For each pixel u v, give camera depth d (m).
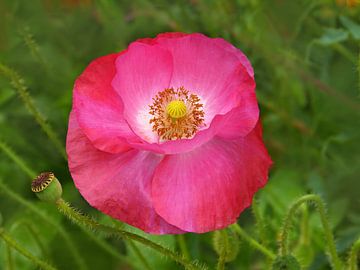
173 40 0.45
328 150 0.58
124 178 0.43
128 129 0.44
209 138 0.42
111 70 0.44
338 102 0.58
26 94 0.49
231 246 0.47
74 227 0.58
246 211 0.56
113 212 0.42
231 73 0.44
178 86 0.46
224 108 0.45
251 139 0.43
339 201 0.55
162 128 0.45
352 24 0.54
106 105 0.43
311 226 0.54
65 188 0.59
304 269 0.50
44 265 0.47
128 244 0.51
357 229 0.54
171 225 0.42
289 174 0.56
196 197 0.42
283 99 0.59
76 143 0.43
